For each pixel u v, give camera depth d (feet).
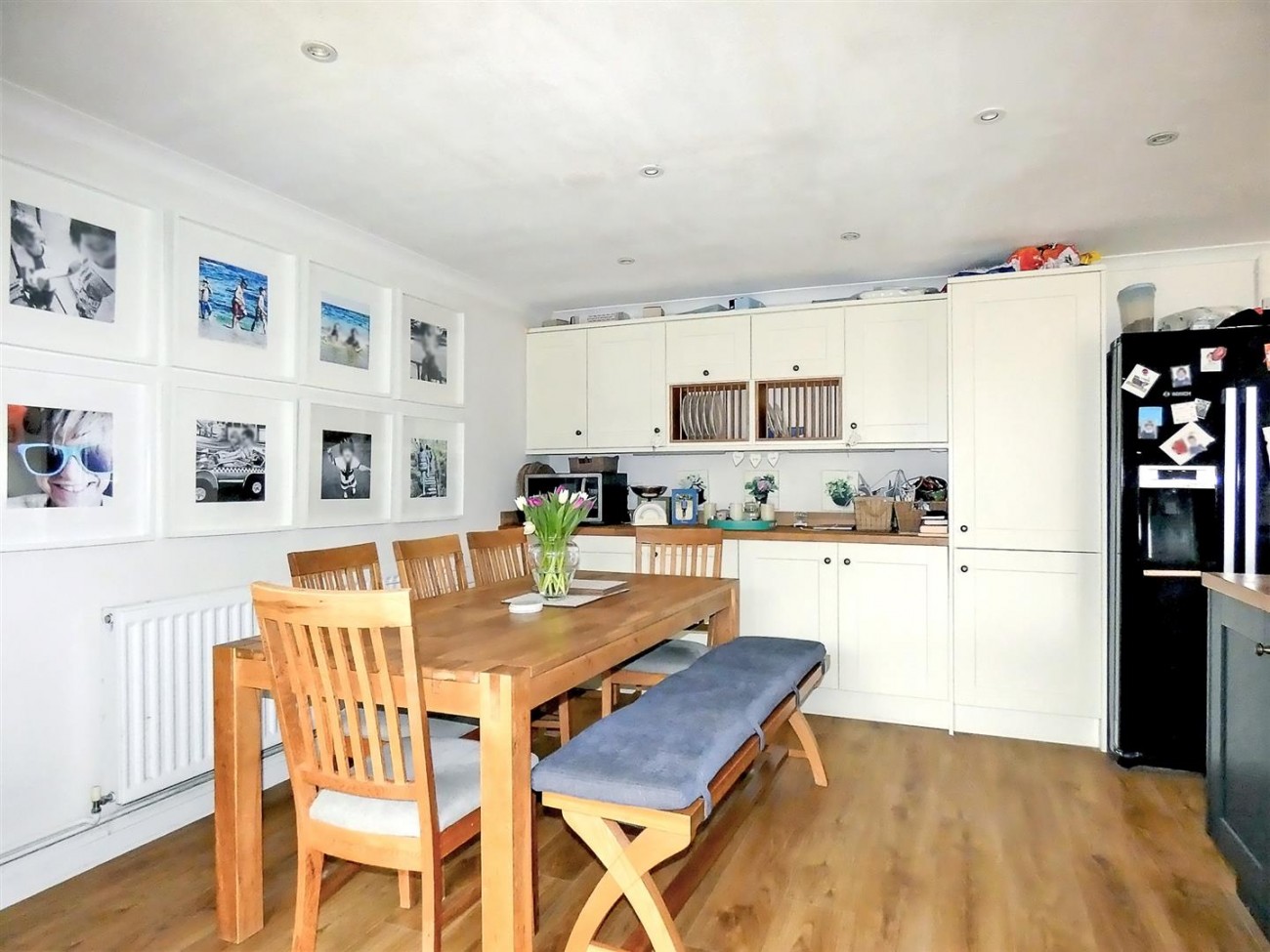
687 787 4.96
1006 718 10.87
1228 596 6.60
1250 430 9.08
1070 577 10.53
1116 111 7.00
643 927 5.33
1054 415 10.59
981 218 9.91
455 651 5.68
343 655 5.07
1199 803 8.59
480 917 6.45
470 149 7.84
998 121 7.21
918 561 11.40
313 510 9.93
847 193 9.05
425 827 5.00
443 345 12.63
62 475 7.13
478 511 13.50
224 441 8.75
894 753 10.23
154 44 5.89
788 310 12.97
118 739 7.35
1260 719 5.97
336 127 7.32
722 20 5.61
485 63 6.20
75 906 6.59
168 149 7.79
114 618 7.35
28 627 6.87
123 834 7.57
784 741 10.68
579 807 5.16
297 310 9.71
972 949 5.88
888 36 5.82
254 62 6.15
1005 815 8.28
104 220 7.48
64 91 6.61
